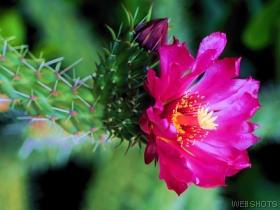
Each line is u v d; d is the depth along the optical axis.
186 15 0.46
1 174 0.42
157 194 0.42
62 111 0.34
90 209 0.43
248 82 0.33
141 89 0.34
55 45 0.47
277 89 0.47
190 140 0.33
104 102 0.34
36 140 0.39
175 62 0.31
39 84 0.34
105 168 0.43
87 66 0.46
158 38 0.33
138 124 0.34
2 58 0.34
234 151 0.33
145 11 0.44
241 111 0.33
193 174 0.31
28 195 0.46
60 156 0.41
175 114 0.33
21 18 0.49
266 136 0.46
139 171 0.42
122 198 0.42
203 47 0.32
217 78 0.33
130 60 0.34
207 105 0.33
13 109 0.35
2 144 0.42
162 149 0.31
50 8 0.45
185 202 0.43
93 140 0.35
